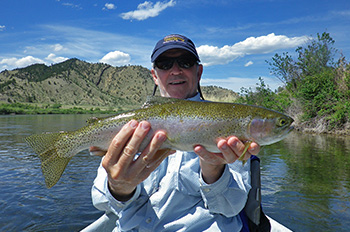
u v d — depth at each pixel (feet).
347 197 6.15
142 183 2.35
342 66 20.53
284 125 2.21
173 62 2.74
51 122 34.35
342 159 9.98
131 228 2.23
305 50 25.99
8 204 5.98
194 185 2.21
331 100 19.08
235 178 2.19
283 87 27.58
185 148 2.22
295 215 5.27
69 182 7.52
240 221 2.31
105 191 2.31
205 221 2.18
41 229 4.91
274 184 7.13
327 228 4.78
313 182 7.28
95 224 3.17
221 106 2.24
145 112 2.27
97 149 2.47
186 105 2.24
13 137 16.87
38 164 9.60
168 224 2.14
